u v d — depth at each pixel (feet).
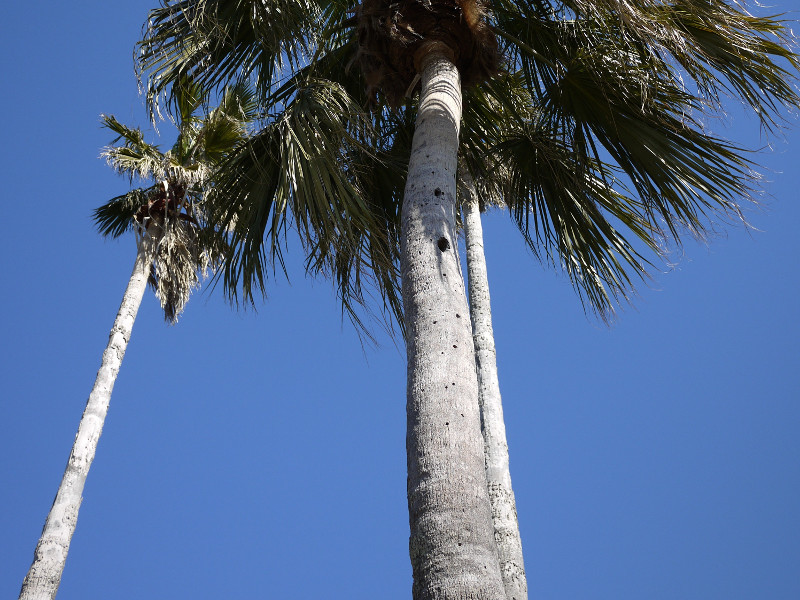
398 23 19.69
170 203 43.78
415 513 12.08
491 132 24.64
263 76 23.40
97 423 35.65
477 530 11.74
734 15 19.76
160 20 20.79
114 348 38.58
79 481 33.65
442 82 18.63
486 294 27.48
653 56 20.74
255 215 21.66
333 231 19.01
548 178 23.32
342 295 21.20
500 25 22.89
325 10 24.39
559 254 23.61
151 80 20.81
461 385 13.37
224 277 21.84
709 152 20.66
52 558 31.24
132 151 45.09
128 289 41.11
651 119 21.25
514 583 19.67
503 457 22.68
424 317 14.19
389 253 21.81
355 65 23.16
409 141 24.71
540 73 22.65
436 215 15.56
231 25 21.65
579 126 22.41
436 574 11.30
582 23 21.67
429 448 12.55
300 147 19.57
